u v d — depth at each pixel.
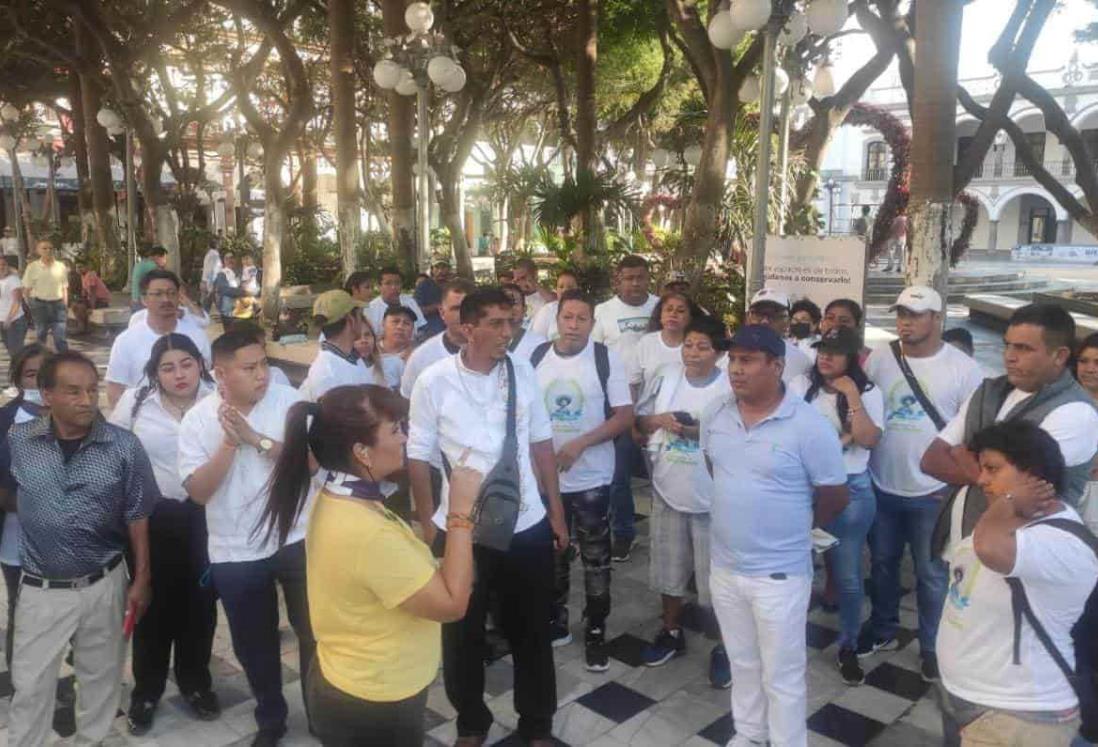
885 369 4.28
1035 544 2.36
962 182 7.23
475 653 3.54
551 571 3.63
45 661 3.29
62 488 3.22
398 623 2.37
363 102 25.73
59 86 22.53
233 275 17.20
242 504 3.47
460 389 3.54
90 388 3.21
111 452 3.31
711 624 4.73
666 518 4.37
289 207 21.88
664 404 4.41
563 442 4.45
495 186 23.03
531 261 8.56
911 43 9.50
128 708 4.01
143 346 4.77
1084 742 3.06
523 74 23.36
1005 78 9.73
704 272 11.20
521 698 3.64
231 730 3.86
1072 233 43.12
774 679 3.26
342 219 13.20
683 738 3.79
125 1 17.38
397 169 13.20
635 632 4.80
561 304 4.52
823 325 4.95
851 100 12.89
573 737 3.80
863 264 6.95
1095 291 16.70
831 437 3.24
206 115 19.66
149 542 3.80
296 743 3.71
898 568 4.44
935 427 4.11
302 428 2.64
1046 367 3.04
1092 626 2.69
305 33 21.73
